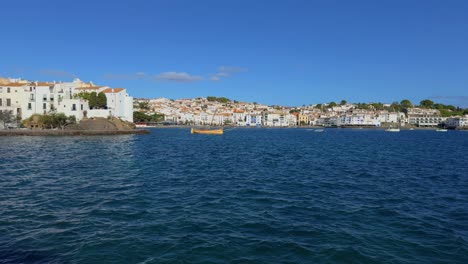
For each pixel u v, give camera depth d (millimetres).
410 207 22344
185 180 31922
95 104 140500
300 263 13797
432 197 25422
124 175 34281
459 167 43344
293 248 15203
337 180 32719
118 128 134000
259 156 56875
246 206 22312
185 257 14258
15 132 106438
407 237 16641
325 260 14062
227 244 15625
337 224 18578
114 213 20312
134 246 15312
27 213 20172
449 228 18031
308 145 87938
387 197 25281
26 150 60938
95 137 106688
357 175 35969
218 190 27375
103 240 15977
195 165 43500
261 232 17250
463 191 27797
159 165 42844
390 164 46312
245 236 16656
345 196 25531
